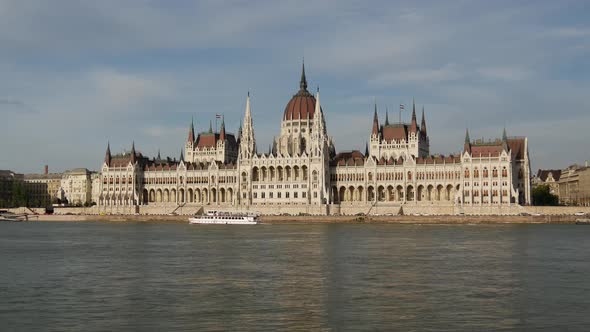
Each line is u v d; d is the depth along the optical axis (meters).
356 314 66.19
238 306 70.00
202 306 70.19
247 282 85.56
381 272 94.62
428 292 78.12
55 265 105.62
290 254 119.94
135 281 87.19
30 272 97.00
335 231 197.00
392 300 73.19
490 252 123.62
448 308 69.00
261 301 72.62
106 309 69.00
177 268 100.19
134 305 70.88
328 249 129.88
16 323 63.12
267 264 104.50
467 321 63.34
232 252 124.38
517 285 83.38
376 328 60.69
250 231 199.62
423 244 142.00
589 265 103.62
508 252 123.69
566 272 95.25
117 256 118.94
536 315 65.88
